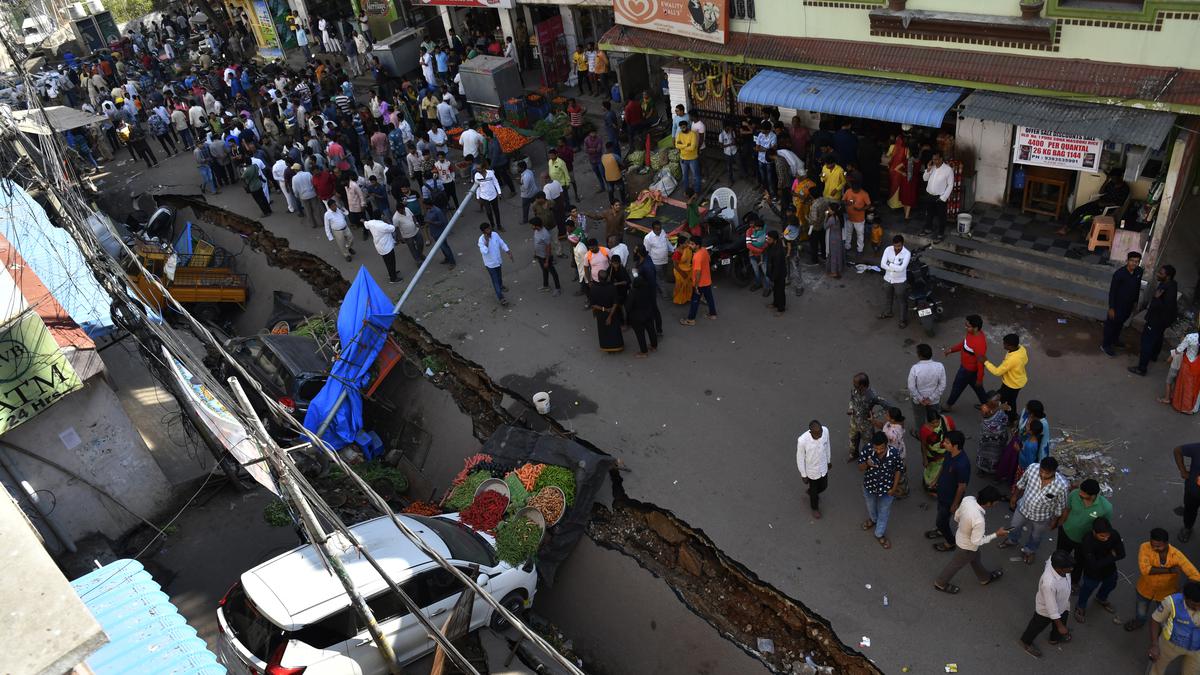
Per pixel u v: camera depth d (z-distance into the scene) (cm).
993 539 1102
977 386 1241
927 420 1164
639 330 1503
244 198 2470
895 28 1480
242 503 1449
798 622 1080
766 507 1223
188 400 1320
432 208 1883
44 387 1218
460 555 1109
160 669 789
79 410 1303
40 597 455
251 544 1363
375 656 1009
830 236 1575
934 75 1450
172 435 1531
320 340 1727
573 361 1573
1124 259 1389
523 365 1589
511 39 2527
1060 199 1504
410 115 2577
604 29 2378
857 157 1664
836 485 1234
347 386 1497
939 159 1505
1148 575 917
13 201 1694
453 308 1783
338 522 783
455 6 2658
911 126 1647
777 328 1541
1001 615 1026
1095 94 1274
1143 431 1205
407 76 2850
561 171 1892
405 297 1634
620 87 2231
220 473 1477
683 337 1570
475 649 1087
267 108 2802
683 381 1470
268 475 958
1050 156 1377
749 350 1506
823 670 1029
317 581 1010
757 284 1647
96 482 1355
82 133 2891
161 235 2403
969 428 1272
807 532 1175
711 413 1394
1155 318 1216
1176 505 1103
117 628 835
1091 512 948
